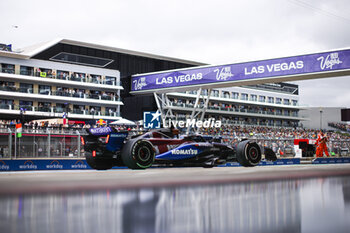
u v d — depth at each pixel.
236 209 4.29
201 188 6.29
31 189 5.99
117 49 55.59
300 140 28.80
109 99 51.72
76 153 21.19
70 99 47.84
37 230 3.13
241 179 8.19
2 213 3.90
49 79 46.75
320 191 6.10
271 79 35.53
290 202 4.86
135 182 7.30
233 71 37.72
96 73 51.88
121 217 3.76
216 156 12.98
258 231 3.24
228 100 68.94
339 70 31.27
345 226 3.46
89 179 8.09
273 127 74.62
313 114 95.38
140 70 58.84
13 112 43.16
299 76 33.75
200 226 3.40
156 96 48.16
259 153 13.49
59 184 6.84
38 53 47.69
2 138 19.98
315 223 3.58
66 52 50.62
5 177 9.30
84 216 3.78
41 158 19.05
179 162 11.94
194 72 41.38
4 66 44.34
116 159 12.01
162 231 3.18
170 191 5.84
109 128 11.29
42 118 45.50
